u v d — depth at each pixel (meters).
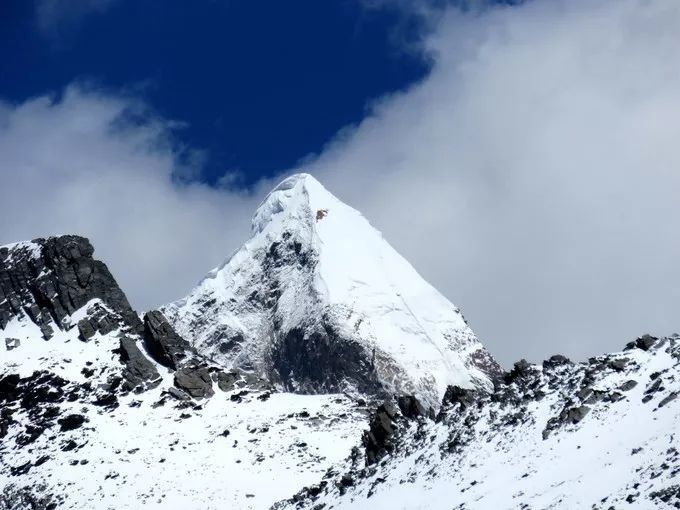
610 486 125.25
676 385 138.50
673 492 117.50
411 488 152.75
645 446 129.75
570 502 125.56
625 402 141.50
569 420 143.25
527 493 132.88
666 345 149.38
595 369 149.88
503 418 154.88
